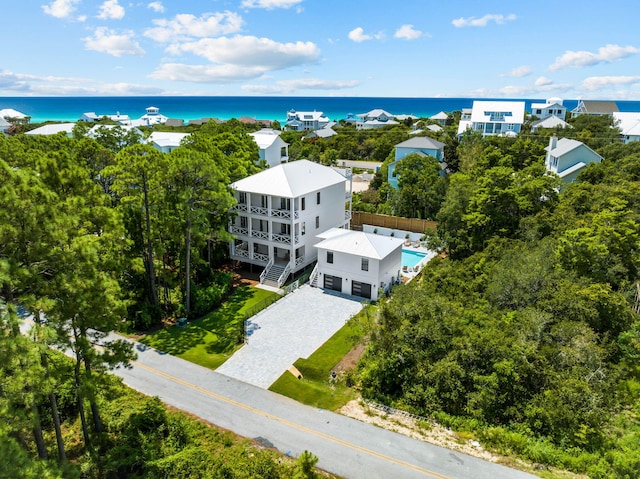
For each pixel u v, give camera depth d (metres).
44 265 15.06
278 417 20.06
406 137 91.88
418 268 39.06
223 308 31.66
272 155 64.12
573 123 88.88
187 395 21.77
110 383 17.94
